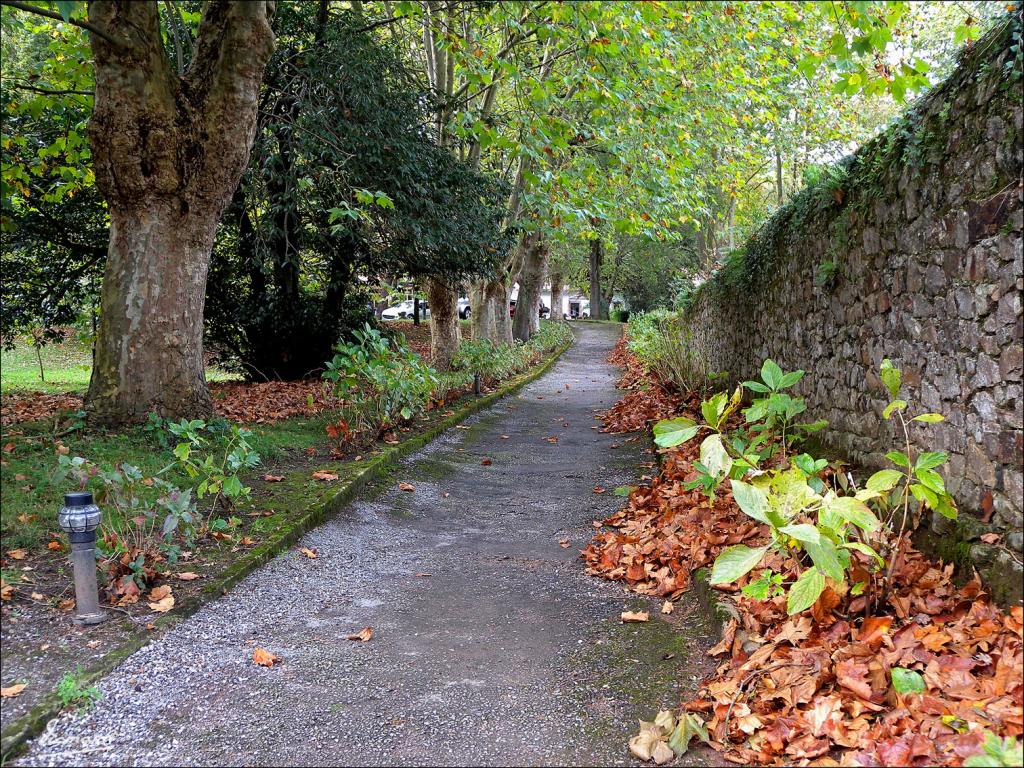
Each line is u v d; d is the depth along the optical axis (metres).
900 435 4.42
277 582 4.31
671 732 2.79
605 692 3.19
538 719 2.97
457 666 3.44
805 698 2.76
